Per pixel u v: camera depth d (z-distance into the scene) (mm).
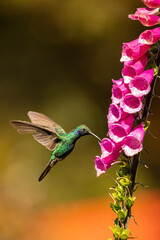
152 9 3061
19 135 15695
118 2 19156
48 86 19297
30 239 9938
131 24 19203
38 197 12008
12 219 9953
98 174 3080
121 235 3123
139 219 12133
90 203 13820
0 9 19250
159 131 18453
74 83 19516
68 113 18516
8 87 18812
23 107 18625
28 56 19531
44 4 19047
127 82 3010
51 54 19703
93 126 18375
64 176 15133
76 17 19016
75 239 11000
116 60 19516
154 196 14008
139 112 3121
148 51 3078
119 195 3180
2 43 19438
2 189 10820
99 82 19562
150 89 3072
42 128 4715
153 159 17875
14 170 12586
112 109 3090
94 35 19203
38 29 19562
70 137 4875
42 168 14781
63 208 13172
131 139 3018
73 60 19719
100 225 11961
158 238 10898
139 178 16125
